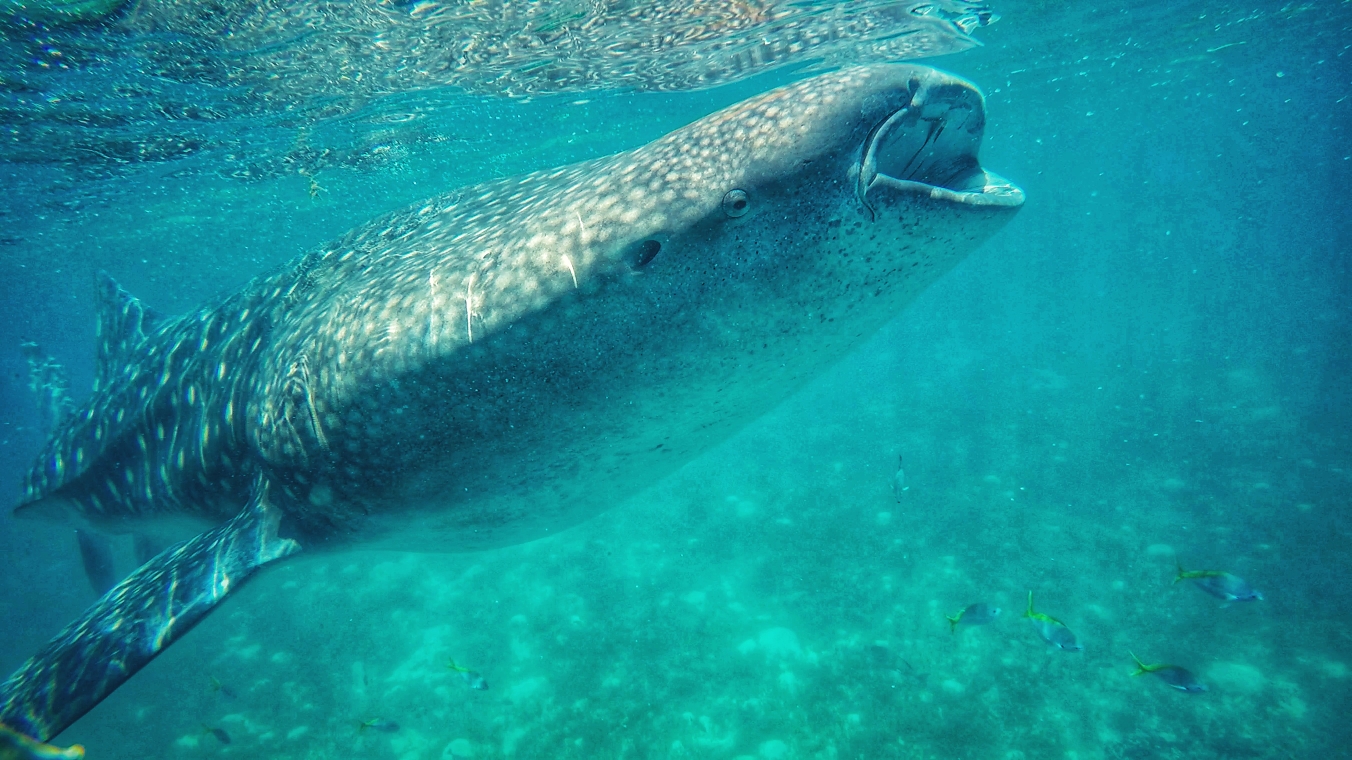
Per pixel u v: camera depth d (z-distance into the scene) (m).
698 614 7.96
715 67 12.05
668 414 2.83
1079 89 22.80
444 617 9.01
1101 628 6.78
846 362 26.39
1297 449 10.70
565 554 10.35
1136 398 15.25
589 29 8.85
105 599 3.32
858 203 2.31
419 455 2.98
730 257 2.39
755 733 5.87
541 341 2.56
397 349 2.75
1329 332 18.69
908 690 6.18
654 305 2.47
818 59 12.88
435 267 2.90
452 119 12.77
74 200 14.28
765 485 12.45
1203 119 42.03
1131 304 31.70
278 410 3.26
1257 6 15.45
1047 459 11.91
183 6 6.57
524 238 2.62
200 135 10.95
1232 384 15.27
